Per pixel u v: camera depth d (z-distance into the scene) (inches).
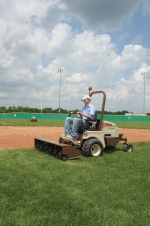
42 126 898.1
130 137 514.0
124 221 111.7
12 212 118.3
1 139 426.0
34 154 262.7
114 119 2240.4
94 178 175.8
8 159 234.2
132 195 143.3
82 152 260.5
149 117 2149.4
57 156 245.1
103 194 144.2
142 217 116.2
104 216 115.5
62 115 2192.4
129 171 196.9
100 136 270.7
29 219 111.2
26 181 164.4
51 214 116.6
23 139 430.9
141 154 280.1
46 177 174.6
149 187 158.2
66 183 162.6
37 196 138.3
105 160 241.0
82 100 274.1
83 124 259.9
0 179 168.1
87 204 129.1
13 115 2226.9
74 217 114.1
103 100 274.5
